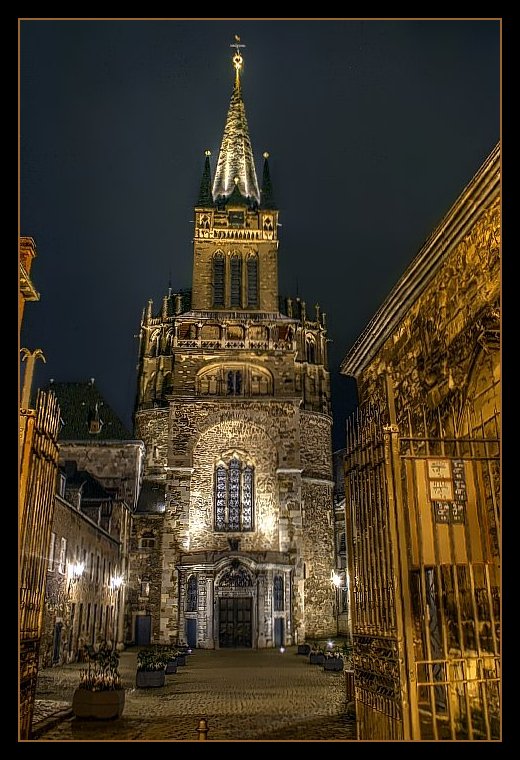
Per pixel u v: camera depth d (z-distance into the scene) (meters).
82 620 43.59
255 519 61.03
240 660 45.12
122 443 71.88
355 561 12.63
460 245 14.13
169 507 60.62
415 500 10.52
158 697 25.53
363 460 12.20
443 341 14.96
